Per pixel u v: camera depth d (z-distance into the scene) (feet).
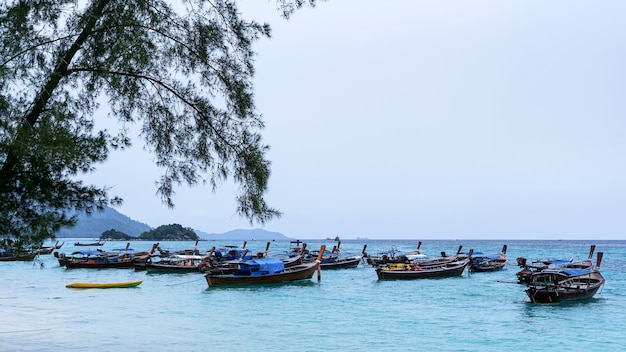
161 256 178.19
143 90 33.27
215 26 32.37
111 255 197.16
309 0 32.48
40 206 27.25
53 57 27.48
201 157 33.37
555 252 391.24
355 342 64.75
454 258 172.14
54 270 188.14
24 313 86.94
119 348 58.54
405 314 87.04
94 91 32.09
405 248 492.95
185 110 33.68
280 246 554.87
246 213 33.01
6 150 25.05
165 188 33.50
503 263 179.93
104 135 29.58
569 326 76.38
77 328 72.38
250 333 69.92
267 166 33.32
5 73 24.07
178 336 67.00
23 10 26.22
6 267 201.77
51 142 26.14
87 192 28.40
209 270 128.88
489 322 79.71
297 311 90.48
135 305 98.27
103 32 29.53
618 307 93.86
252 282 127.24
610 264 227.20
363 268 187.01
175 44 32.22
